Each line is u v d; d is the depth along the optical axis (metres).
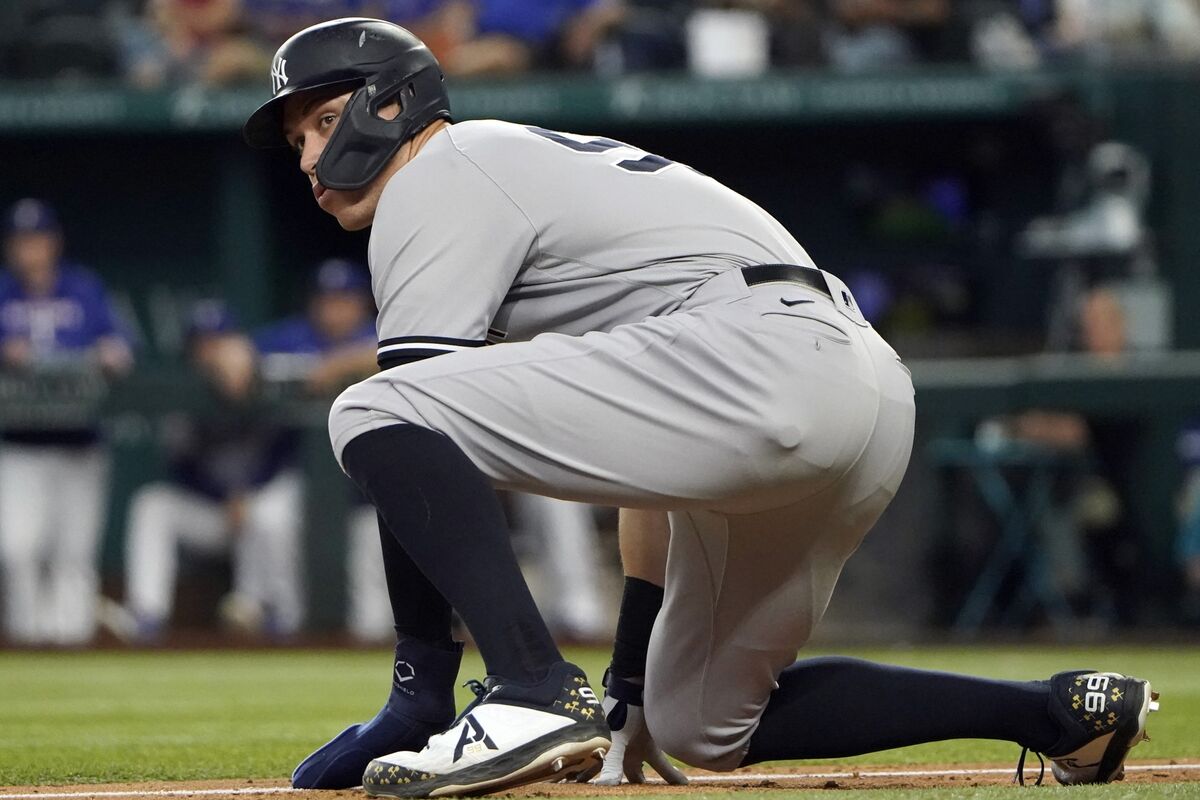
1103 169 32.91
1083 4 36.59
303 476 29.72
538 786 9.13
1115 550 30.75
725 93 34.88
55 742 13.34
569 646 28.06
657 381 7.95
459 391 8.08
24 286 29.66
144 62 36.75
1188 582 29.81
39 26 37.62
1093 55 35.81
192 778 10.37
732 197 8.77
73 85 35.25
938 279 38.31
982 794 7.73
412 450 8.05
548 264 8.38
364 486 8.29
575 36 36.00
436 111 8.75
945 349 33.25
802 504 8.24
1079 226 32.91
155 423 33.84
